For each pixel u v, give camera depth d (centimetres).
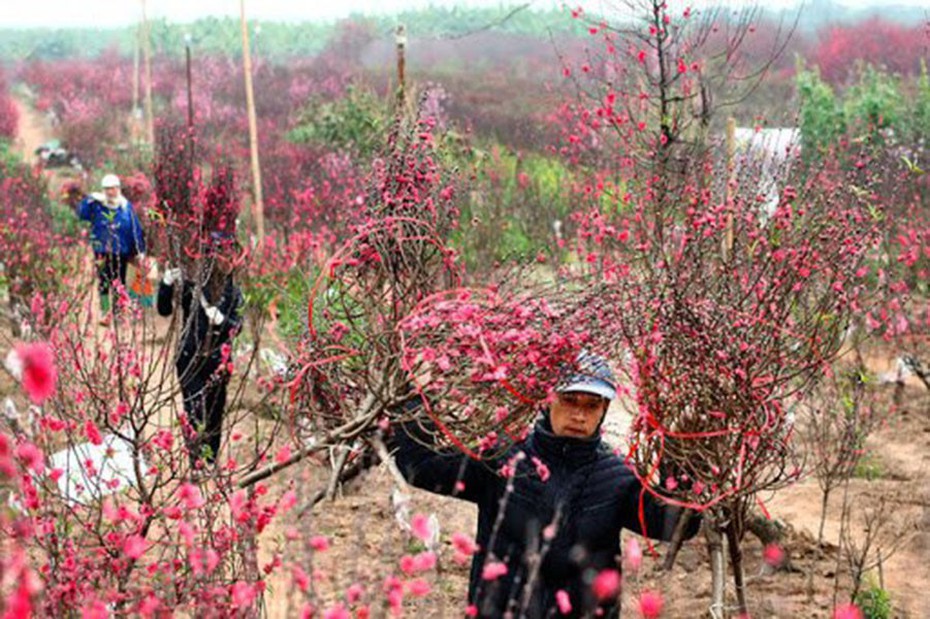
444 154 492
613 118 726
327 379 444
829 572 582
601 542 402
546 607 397
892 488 711
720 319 422
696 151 712
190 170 945
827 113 1589
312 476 523
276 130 3017
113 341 453
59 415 413
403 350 374
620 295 409
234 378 759
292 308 518
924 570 589
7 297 1160
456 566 567
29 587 234
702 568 579
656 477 449
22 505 337
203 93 3662
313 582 297
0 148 3075
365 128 2122
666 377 413
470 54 4325
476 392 392
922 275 852
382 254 429
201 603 317
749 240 484
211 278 662
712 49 817
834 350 480
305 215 1427
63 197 1589
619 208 812
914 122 1556
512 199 1541
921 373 872
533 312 387
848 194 534
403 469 410
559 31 3656
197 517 380
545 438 400
